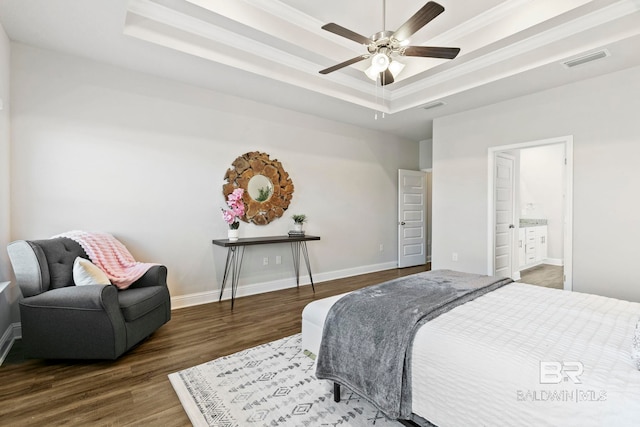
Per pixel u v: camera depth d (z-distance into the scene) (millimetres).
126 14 2449
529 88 3654
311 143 4852
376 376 1544
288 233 4539
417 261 6539
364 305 1821
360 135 5543
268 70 3426
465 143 4508
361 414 1747
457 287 2133
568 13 2684
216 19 2863
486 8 2971
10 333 2643
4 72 2594
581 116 3447
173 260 3619
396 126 5477
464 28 3254
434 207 4918
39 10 2309
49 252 2484
